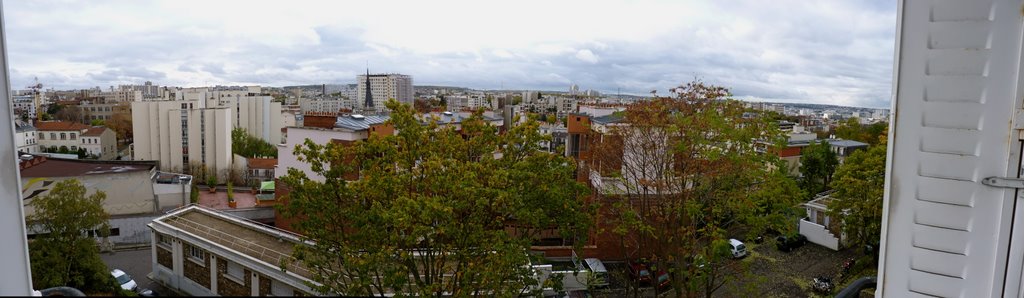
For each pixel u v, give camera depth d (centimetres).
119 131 5094
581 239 1259
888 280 328
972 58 285
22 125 4012
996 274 291
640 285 1888
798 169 3294
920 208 312
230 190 3344
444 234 1052
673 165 1522
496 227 1126
